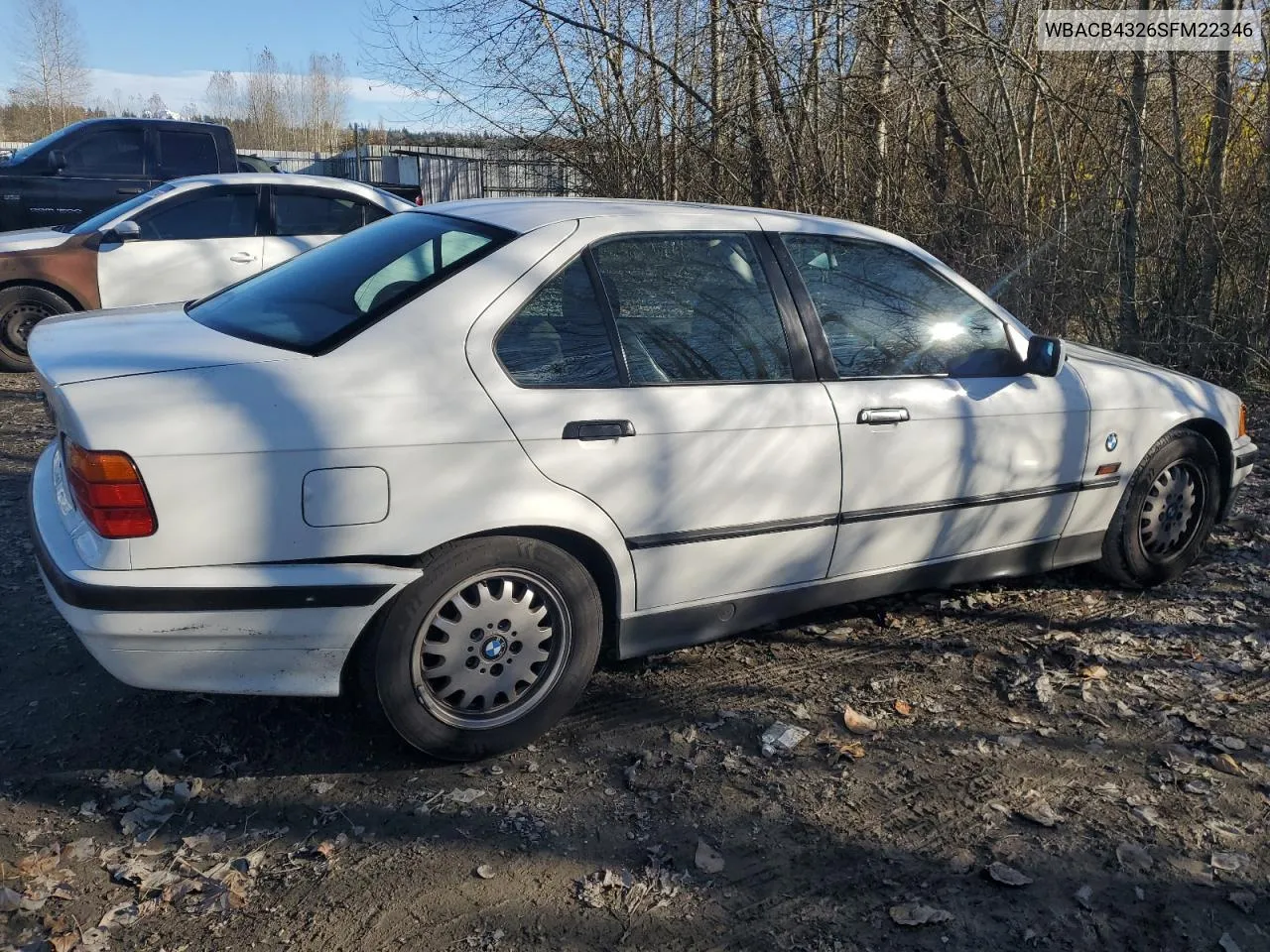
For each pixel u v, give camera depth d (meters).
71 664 3.81
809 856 2.87
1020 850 2.90
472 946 2.51
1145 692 3.81
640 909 2.65
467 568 3.09
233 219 9.07
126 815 2.96
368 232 3.84
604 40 11.34
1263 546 5.32
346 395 2.91
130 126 11.50
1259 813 3.10
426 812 3.03
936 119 10.15
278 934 2.53
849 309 3.83
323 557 2.90
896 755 3.37
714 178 11.16
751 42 10.05
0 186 10.89
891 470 3.80
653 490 3.33
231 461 2.78
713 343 3.51
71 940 2.48
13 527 5.14
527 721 3.29
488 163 14.53
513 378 3.13
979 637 4.24
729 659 4.00
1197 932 2.61
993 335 4.14
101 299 8.77
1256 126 8.69
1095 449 4.34
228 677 2.95
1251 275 8.76
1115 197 9.32
